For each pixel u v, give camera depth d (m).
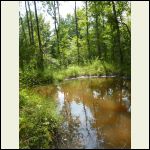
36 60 14.73
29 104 6.79
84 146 5.30
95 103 8.11
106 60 14.95
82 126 6.23
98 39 16.56
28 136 5.54
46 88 11.12
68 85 11.84
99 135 5.70
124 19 13.07
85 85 11.45
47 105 7.01
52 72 13.66
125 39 13.12
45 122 5.82
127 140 5.47
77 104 8.14
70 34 18.06
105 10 13.61
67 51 17.92
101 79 12.83
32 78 10.98
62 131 5.97
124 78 12.09
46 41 18.25
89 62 15.51
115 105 7.69
